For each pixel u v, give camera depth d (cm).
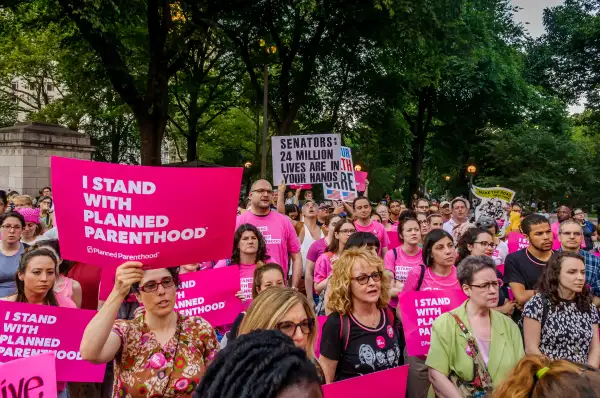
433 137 3994
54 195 275
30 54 3241
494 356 350
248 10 2098
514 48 3831
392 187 4303
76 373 391
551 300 399
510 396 174
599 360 397
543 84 4031
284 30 2462
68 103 3275
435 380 356
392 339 362
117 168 275
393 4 1977
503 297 521
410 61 2428
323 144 949
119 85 1803
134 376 287
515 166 3709
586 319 398
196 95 2912
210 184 289
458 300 456
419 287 501
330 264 620
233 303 495
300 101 2398
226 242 299
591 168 3662
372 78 2811
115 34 1820
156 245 283
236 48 2230
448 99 3494
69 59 2353
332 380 350
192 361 297
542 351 401
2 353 381
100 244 279
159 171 278
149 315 297
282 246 614
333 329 352
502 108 3550
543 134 3681
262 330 138
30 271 411
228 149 3859
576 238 532
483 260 362
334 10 2194
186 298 479
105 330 265
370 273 351
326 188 1104
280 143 941
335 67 2842
